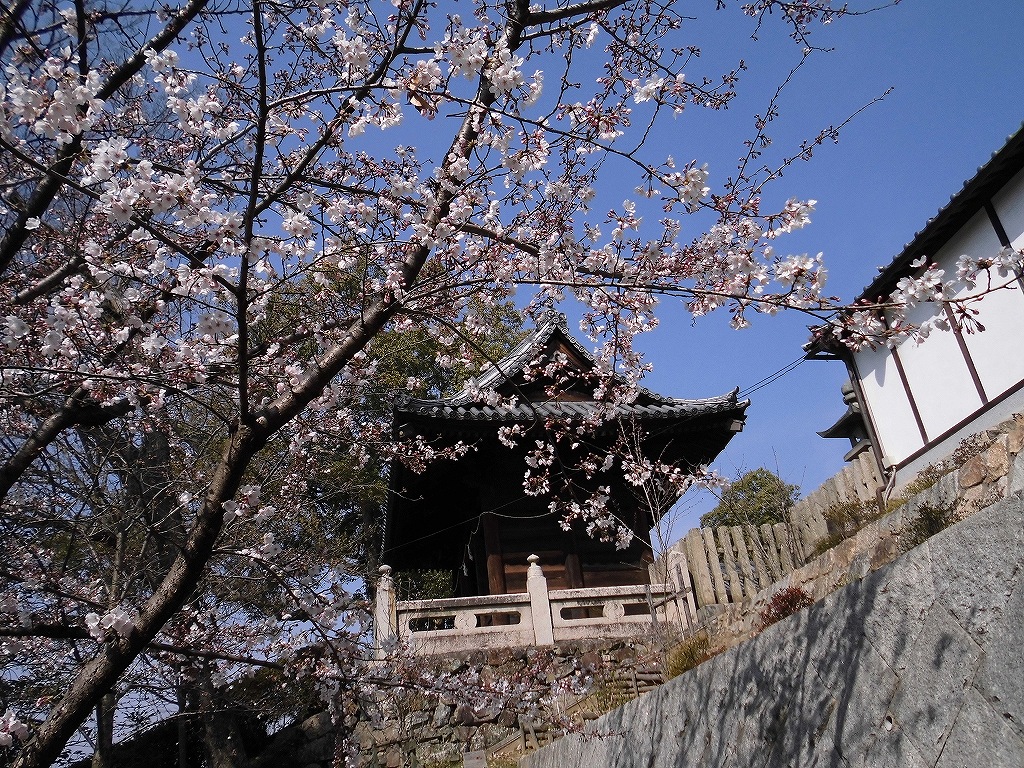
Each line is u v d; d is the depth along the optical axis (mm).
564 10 4938
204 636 6480
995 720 3553
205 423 9258
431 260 5430
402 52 4031
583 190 4891
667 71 5301
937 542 4102
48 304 4789
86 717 3992
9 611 4887
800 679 4973
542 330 13445
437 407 11906
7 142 3561
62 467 7668
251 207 3832
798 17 5680
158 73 4543
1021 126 9961
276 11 4691
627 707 7344
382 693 6258
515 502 13422
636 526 13633
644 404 13484
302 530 10281
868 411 14445
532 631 11625
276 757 12156
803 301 4145
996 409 11469
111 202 3629
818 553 10625
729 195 4652
